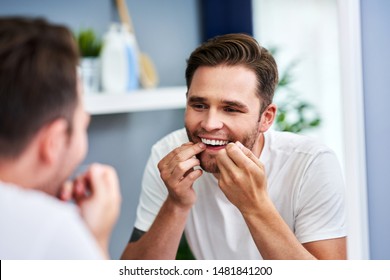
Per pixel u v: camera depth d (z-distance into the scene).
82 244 0.55
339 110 2.11
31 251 0.53
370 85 1.12
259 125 1.09
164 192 1.29
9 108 0.57
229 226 1.20
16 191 0.57
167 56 2.48
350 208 1.14
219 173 1.09
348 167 1.15
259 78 1.06
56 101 0.59
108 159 2.31
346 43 1.12
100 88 2.14
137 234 1.30
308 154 1.17
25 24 0.60
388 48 1.09
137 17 2.35
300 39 2.22
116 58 2.12
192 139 1.10
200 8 2.60
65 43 0.61
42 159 0.59
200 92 1.05
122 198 2.38
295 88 2.24
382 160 1.11
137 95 2.20
